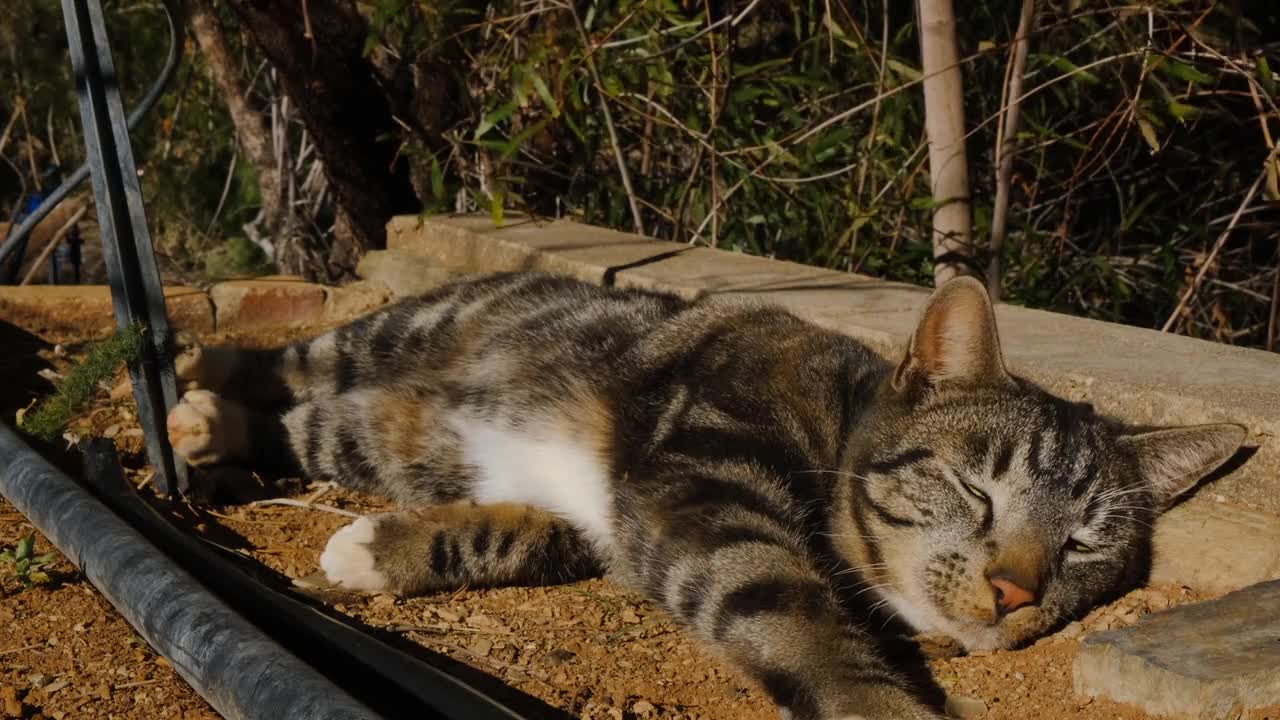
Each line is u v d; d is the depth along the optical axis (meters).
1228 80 1.60
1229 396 1.13
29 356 1.44
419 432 1.23
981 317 1.09
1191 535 1.12
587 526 1.16
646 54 1.60
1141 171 1.69
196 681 0.95
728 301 1.26
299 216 2.21
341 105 1.75
